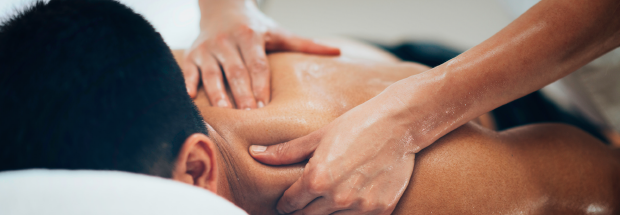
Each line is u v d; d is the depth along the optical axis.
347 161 0.53
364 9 1.77
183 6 1.85
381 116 0.55
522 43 0.56
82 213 0.30
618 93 1.10
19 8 0.41
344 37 1.37
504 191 0.60
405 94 0.56
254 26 0.80
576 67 0.58
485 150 0.62
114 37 0.40
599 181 0.67
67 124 0.37
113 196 0.31
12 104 0.36
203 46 0.77
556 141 0.68
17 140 0.36
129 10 0.43
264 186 0.60
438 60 1.27
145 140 0.40
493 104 0.58
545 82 0.58
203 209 0.34
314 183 0.52
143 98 0.40
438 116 0.56
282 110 0.65
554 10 0.56
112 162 0.38
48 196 0.30
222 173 0.57
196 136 0.43
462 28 1.62
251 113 0.64
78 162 0.37
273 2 1.82
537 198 0.62
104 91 0.38
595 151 0.71
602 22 0.55
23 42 0.37
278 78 0.73
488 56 0.56
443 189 0.59
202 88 0.74
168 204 0.33
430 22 1.68
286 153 0.59
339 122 0.56
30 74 0.37
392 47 1.34
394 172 0.56
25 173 0.32
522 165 0.63
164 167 0.42
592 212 0.66
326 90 0.68
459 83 0.56
